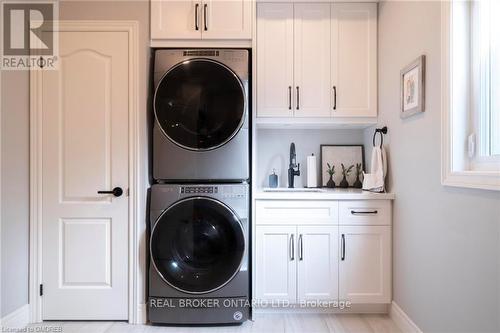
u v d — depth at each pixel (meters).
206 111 1.99
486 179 1.17
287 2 2.25
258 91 2.25
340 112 2.26
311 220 2.02
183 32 2.07
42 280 2.00
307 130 2.62
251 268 2.03
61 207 2.00
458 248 1.36
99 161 2.01
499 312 1.14
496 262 1.15
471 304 1.28
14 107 1.90
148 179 2.03
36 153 2.00
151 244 1.94
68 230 2.00
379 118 2.25
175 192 1.94
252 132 2.07
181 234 1.95
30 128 2.00
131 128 2.00
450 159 1.40
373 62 2.26
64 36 2.01
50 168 2.01
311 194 2.02
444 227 1.46
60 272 2.00
